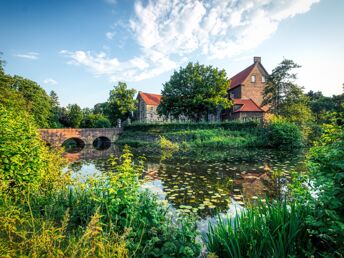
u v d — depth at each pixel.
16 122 4.62
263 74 37.66
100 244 1.92
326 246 2.59
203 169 10.60
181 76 33.31
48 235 1.93
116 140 34.72
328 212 2.09
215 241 2.88
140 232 2.71
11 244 1.79
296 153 16.05
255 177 8.67
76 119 53.28
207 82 32.34
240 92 36.59
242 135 24.12
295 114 22.94
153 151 20.48
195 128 28.06
